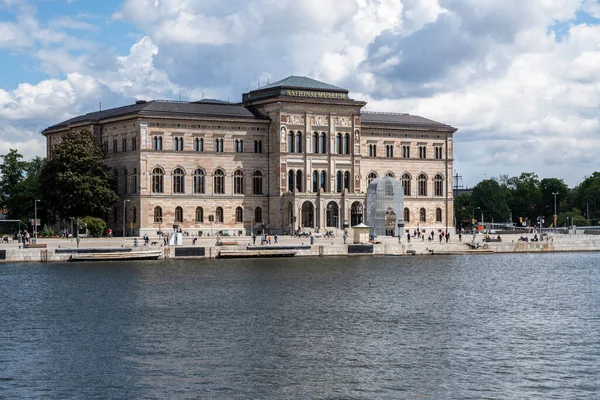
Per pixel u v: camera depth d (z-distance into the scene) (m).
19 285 109.38
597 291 109.19
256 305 94.88
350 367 67.19
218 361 68.69
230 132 193.12
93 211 181.00
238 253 150.75
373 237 174.62
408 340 76.62
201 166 189.50
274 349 72.81
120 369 66.12
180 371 65.75
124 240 166.38
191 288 107.69
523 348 73.50
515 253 172.88
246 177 195.12
